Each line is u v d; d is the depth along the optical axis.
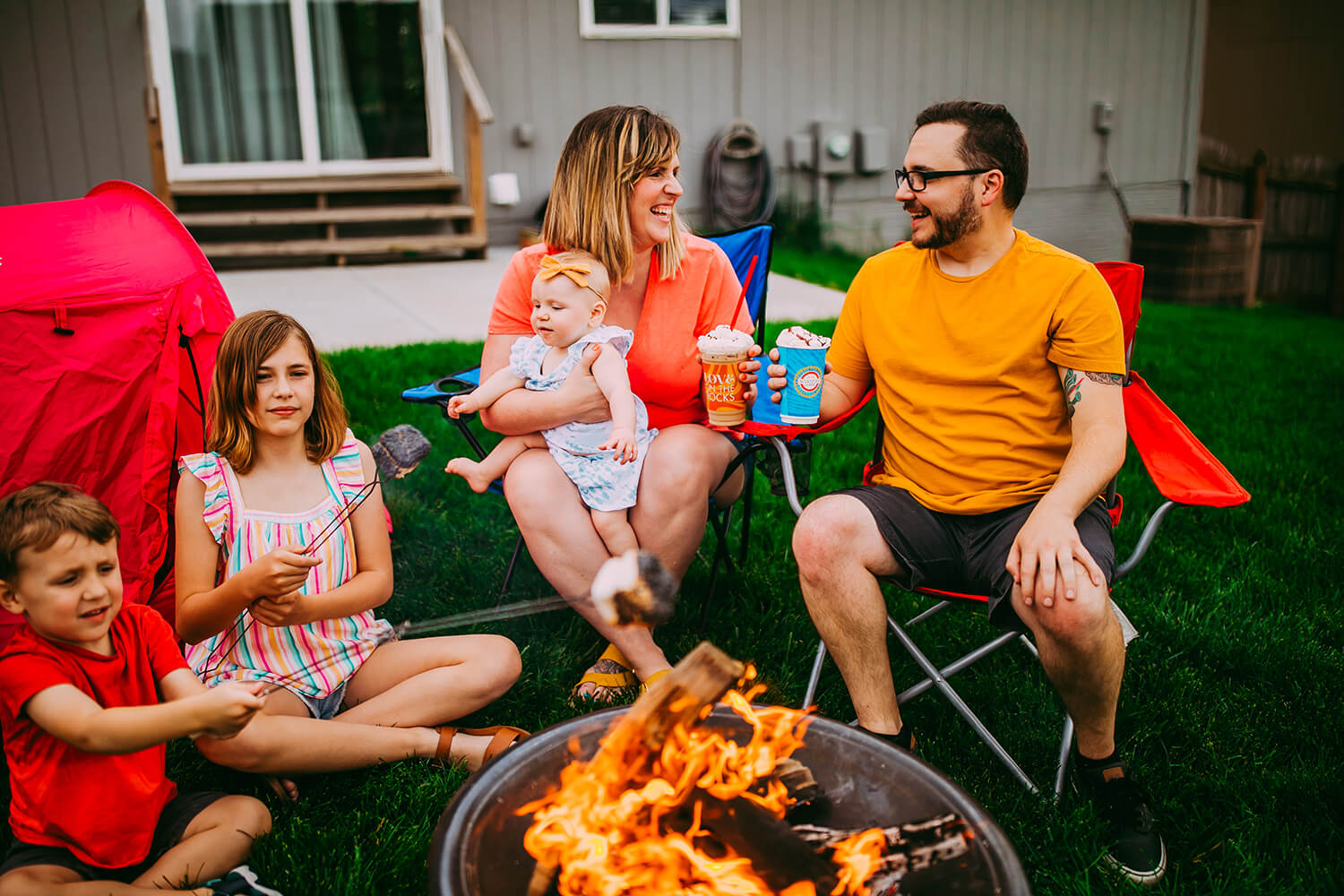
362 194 8.26
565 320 2.39
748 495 3.03
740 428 2.45
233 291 6.69
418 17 8.27
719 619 2.86
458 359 4.96
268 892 1.77
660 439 2.49
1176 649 2.74
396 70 8.33
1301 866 1.92
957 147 2.05
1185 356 6.04
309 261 7.98
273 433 2.11
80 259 2.43
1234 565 3.18
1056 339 2.10
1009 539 2.12
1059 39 9.99
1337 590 3.01
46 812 1.71
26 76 7.37
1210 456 2.13
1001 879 1.31
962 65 9.80
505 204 8.66
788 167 9.61
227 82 7.96
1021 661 2.69
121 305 2.31
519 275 2.57
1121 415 2.06
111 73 7.59
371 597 2.19
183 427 2.44
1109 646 1.89
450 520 3.43
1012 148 2.06
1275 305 9.77
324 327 5.72
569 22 8.61
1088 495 1.98
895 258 2.30
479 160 8.02
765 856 1.45
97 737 1.61
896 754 1.55
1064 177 10.34
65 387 2.24
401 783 2.11
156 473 2.34
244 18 7.89
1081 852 1.95
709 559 3.20
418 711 2.20
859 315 2.36
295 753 2.03
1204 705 2.49
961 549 2.19
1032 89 10.05
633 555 1.54
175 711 1.61
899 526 2.14
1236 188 10.41
